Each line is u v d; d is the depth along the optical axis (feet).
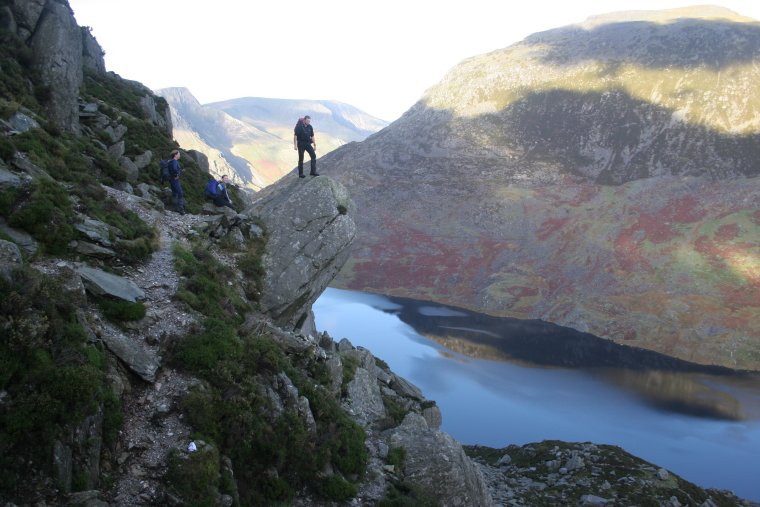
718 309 302.04
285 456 40.68
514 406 198.59
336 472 44.16
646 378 238.27
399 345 267.59
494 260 430.20
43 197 46.68
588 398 211.41
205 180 97.50
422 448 51.57
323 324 303.68
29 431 28.19
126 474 31.65
